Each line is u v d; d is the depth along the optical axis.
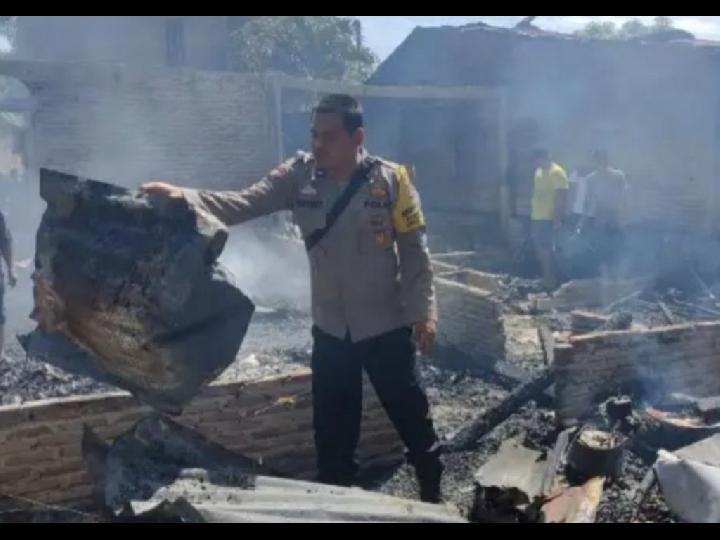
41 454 3.91
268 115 15.69
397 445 4.80
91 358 2.95
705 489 3.62
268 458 4.52
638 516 3.77
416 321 3.60
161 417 3.22
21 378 5.61
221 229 2.72
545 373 5.53
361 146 3.59
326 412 3.72
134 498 2.71
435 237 13.71
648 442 4.68
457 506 4.12
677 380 5.56
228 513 2.63
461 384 6.54
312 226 3.54
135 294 2.71
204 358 2.76
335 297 3.60
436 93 15.53
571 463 4.23
